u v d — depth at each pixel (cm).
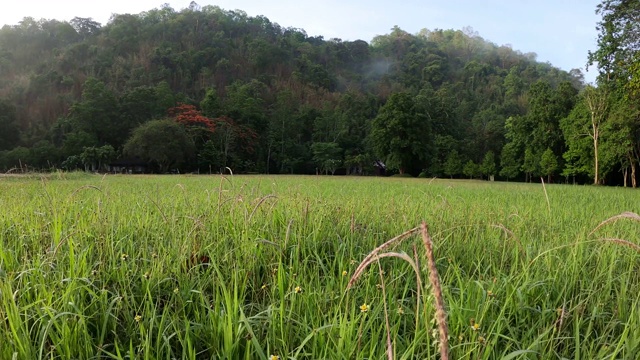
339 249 396
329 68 14550
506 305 283
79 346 238
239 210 503
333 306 288
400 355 237
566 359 237
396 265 364
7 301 252
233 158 6925
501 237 486
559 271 358
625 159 3825
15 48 11788
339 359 223
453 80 14000
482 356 237
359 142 7975
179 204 652
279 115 8519
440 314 118
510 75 12231
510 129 5634
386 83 13750
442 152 6494
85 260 331
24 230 448
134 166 6203
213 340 253
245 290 329
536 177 5662
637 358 234
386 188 1644
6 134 6562
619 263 396
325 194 1063
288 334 257
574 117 4300
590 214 751
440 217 570
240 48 13225
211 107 7750
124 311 278
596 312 289
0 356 216
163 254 364
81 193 818
